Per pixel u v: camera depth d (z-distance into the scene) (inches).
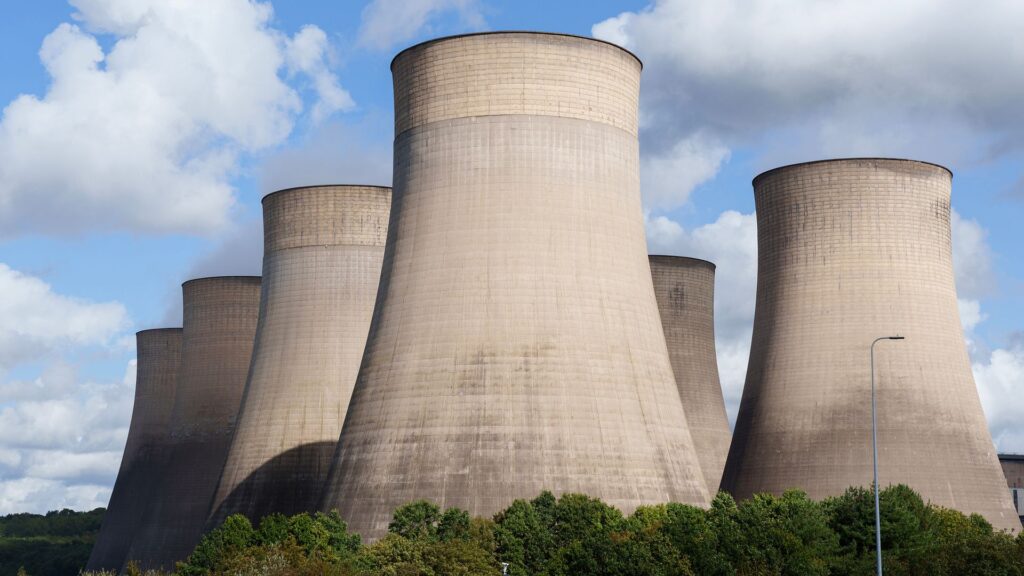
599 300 2052.2
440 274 2053.4
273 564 1649.9
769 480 2583.7
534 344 1993.1
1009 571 1724.9
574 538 1772.9
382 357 2085.4
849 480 2496.3
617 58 2171.5
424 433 1985.7
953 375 2571.4
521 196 2054.6
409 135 2185.0
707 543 1672.0
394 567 1654.8
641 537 1673.2
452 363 1999.3
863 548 1849.2
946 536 1971.0
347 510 2031.3
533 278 2022.6
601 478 1958.7
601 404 1995.6
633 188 2199.8
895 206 2581.2
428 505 1878.7
